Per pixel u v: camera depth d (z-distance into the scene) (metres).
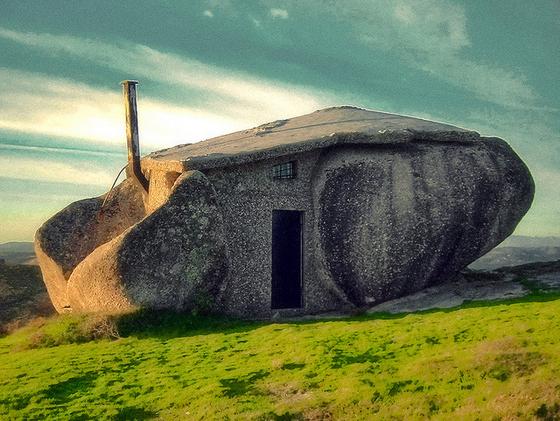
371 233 18.42
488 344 10.92
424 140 20.02
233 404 9.77
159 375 11.61
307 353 11.97
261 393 10.23
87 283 16.38
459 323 13.04
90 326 15.41
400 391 9.70
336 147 19.64
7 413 10.18
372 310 17.61
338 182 18.89
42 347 15.14
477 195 19.27
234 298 17.69
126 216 22.11
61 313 20.53
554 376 9.31
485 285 18.45
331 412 9.28
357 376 10.41
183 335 15.18
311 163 19.33
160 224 16.38
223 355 12.69
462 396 9.30
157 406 10.14
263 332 14.41
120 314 15.69
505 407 8.75
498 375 9.74
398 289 18.28
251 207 18.25
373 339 12.67
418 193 18.86
